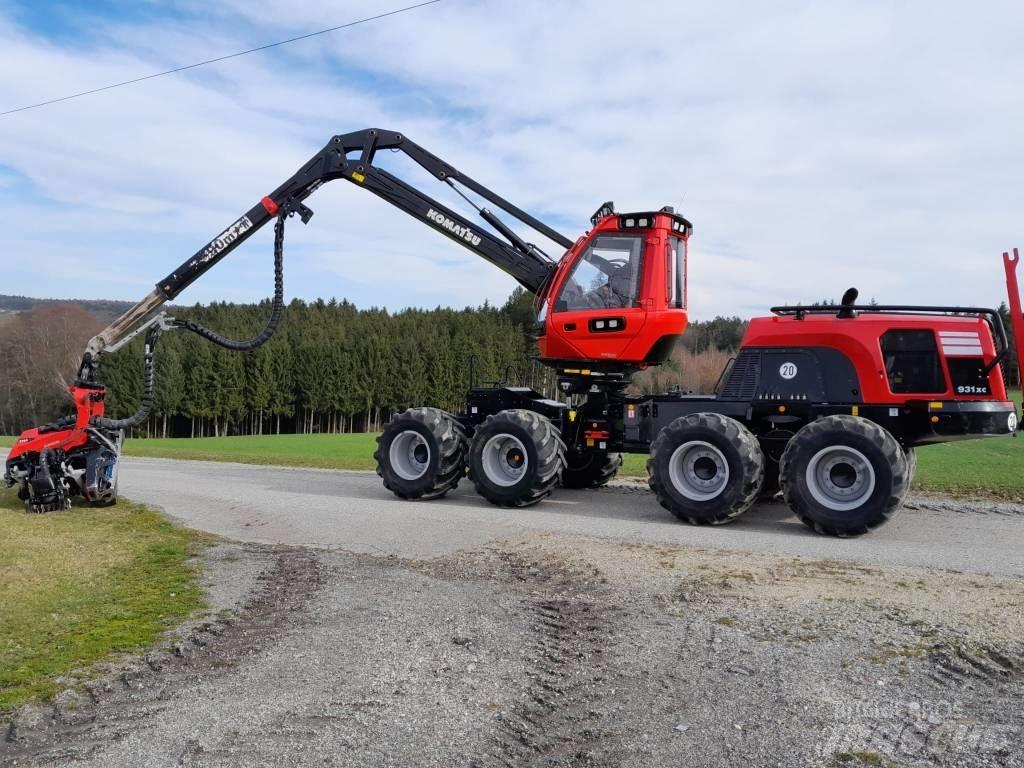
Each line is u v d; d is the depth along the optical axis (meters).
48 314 64.56
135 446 30.48
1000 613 5.41
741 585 6.26
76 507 10.84
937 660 4.61
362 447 28.16
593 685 4.40
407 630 5.38
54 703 4.33
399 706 4.16
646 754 3.62
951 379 8.48
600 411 10.76
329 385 71.31
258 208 11.85
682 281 10.62
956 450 18.33
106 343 11.26
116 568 7.37
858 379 8.79
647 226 10.06
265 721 4.02
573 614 5.67
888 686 4.28
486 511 10.03
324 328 81.12
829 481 8.44
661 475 9.18
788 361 9.14
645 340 10.07
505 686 4.41
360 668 4.71
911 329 8.62
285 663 4.83
